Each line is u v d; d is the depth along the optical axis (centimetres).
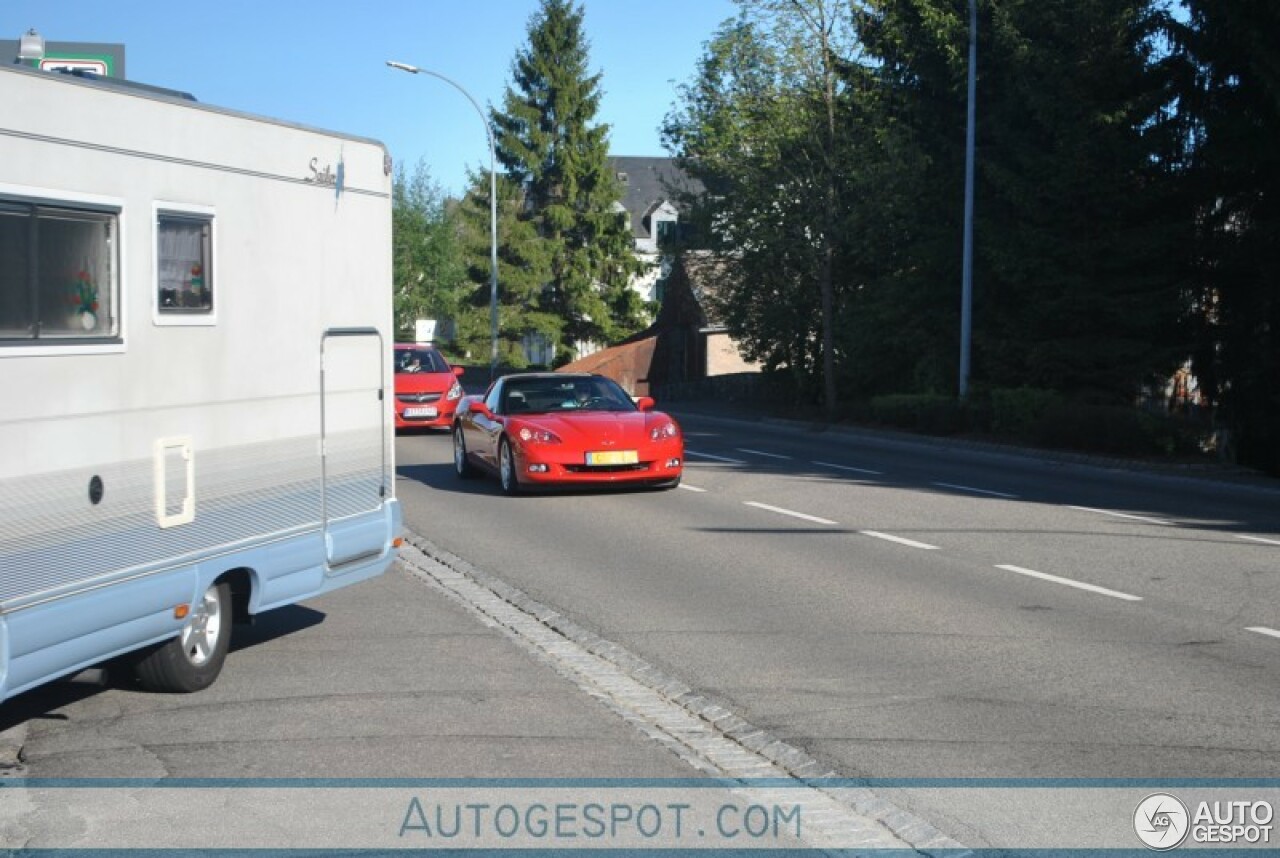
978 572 1095
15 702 710
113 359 639
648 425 1678
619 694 727
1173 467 2084
